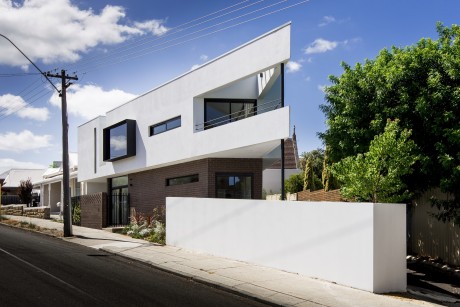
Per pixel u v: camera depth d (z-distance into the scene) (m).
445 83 11.95
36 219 28.67
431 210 13.49
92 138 28.19
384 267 9.06
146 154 22.12
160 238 17.23
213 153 17.83
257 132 15.66
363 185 11.49
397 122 11.80
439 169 11.97
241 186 19.17
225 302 8.30
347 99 13.82
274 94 17.89
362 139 13.71
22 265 11.45
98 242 17.02
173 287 9.44
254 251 12.11
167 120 20.95
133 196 24.86
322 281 9.95
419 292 9.46
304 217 10.63
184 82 19.47
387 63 14.12
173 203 15.92
